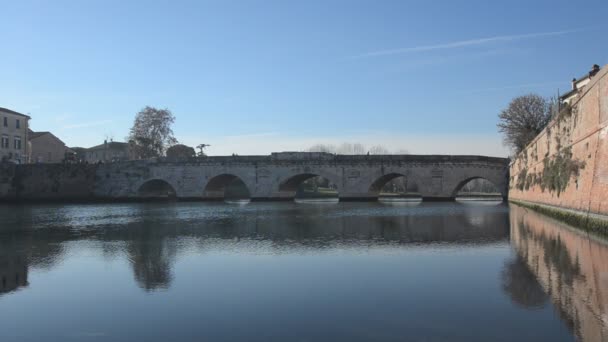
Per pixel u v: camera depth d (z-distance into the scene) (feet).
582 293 58.34
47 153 418.72
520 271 71.56
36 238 120.37
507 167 273.95
